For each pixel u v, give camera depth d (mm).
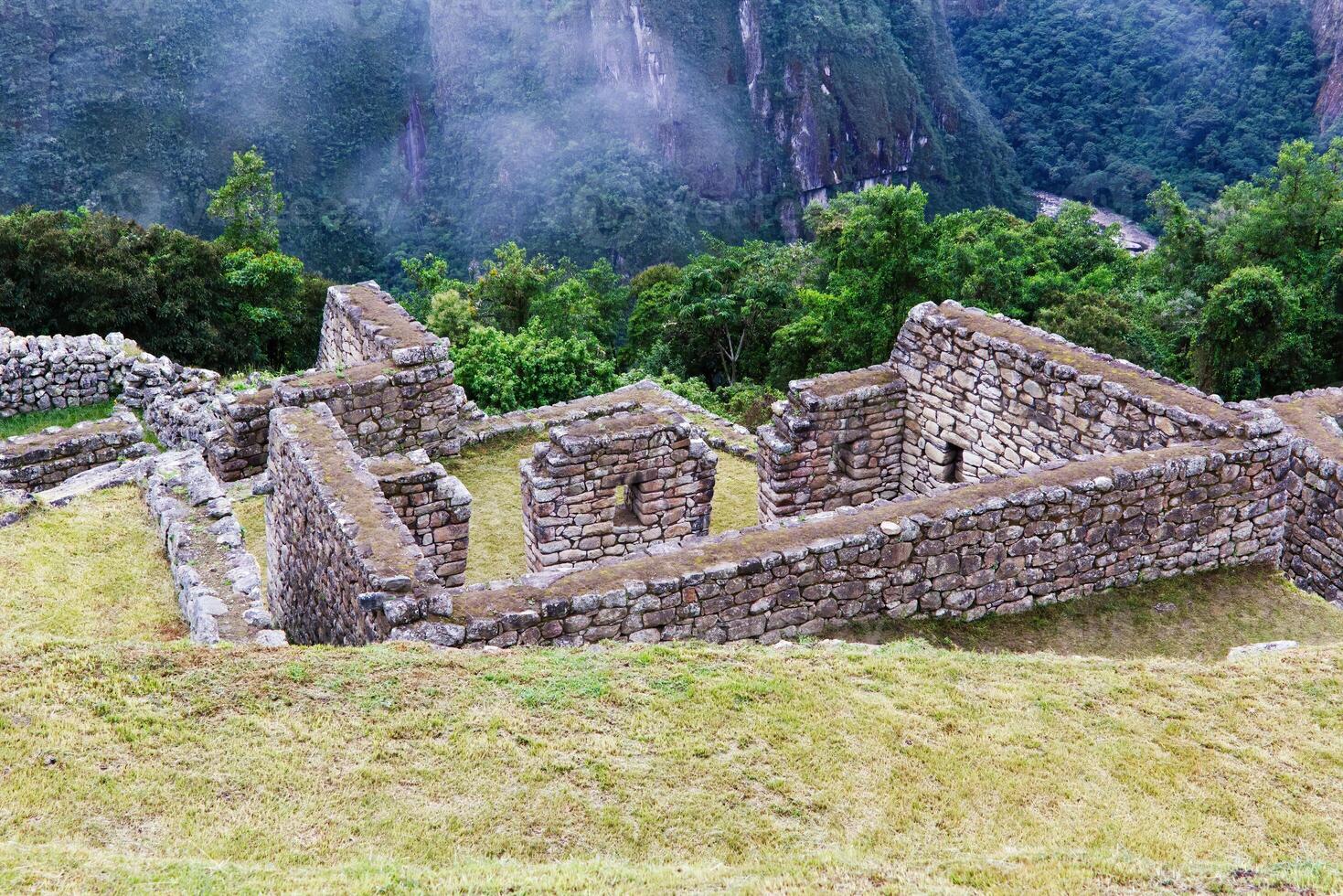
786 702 10367
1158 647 13609
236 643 11289
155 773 8602
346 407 20469
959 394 18922
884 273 41750
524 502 17328
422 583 11625
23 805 8039
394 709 9750
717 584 12195
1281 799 9508
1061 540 14047
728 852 8422
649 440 16859
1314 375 45594
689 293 64625
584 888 7547
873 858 8312
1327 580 17703
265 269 41094
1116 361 17312
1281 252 51281
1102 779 9648
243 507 19094
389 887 7383
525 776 9016
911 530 13078
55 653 9961
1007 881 7914
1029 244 72625
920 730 10164
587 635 11727
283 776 8758
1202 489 14719
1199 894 7746
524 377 30672
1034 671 11477
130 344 28391
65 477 21484
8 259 35625
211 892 7172
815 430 19188
